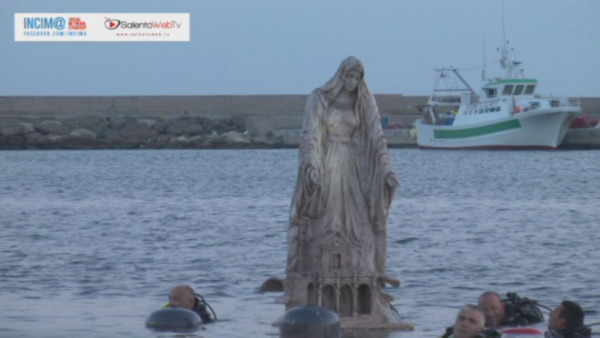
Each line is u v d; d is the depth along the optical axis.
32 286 75.06
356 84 51.00
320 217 50.62
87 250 101.75
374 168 50.84
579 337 48.66
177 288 56.06
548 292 73.75
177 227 130.75
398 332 49.56
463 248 105.12
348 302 50.06
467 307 43.62
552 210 163.62
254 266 88.62
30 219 145.50
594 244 108.56
